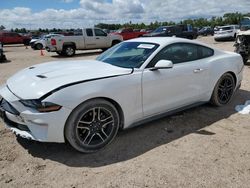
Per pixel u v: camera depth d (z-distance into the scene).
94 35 17.73
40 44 24.41
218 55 4.96
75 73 3.53
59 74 3.51
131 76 3.63
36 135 3.12
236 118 4.56
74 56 16.75
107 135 3.55
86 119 3.34
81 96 3.16
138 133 3.98
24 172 3.03
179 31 21.73
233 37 24.03
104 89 3.33
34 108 3.07
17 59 15.38
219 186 2.77
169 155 3.37
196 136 3.88
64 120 3.11
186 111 4.87
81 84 3.23
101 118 3.45
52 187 2.78
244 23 20.88
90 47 17.73
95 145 3.44
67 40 16.58
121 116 3.66
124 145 3.63
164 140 3.77
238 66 5.21
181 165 3.14
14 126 3.43
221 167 3.09
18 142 3.70
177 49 4.29
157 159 3.28
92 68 3.78
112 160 3.27
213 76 4.73
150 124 4.30
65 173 3.01
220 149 3.50
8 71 10.34
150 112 3.92
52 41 16.20
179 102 4.28
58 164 3.19
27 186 2.79
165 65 3.70
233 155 3.35
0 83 7.82
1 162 3.22
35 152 3.45
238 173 2.98
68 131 3.19
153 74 3.83
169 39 4.32
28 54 19.08
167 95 4.06
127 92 3.56
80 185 2.80
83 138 3.36
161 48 4.05
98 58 4.59
